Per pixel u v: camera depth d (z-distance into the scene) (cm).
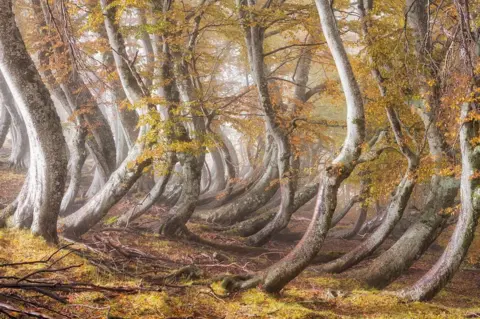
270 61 2291
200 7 1641
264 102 1733
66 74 1833
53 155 1212
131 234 1681
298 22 1766
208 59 1997
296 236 2303
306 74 2162
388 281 1380
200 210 2230
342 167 1097
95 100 1939
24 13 2370
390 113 1308
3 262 1009
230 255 1695
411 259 1391
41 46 1834
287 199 1838
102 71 1827
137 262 1230
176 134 1416
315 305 1070
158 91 1485
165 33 1523
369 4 1409
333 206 1091
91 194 2253
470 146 1134
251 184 2280
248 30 1769
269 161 2245
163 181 1694
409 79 1285
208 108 1873
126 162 1480
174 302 932
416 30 1393
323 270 1473
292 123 1741
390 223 1448
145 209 1722
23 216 1234
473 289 1630
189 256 1505
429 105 1312
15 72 1169
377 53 1309
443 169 1272
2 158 3012
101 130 1973
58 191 1227
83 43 1717
